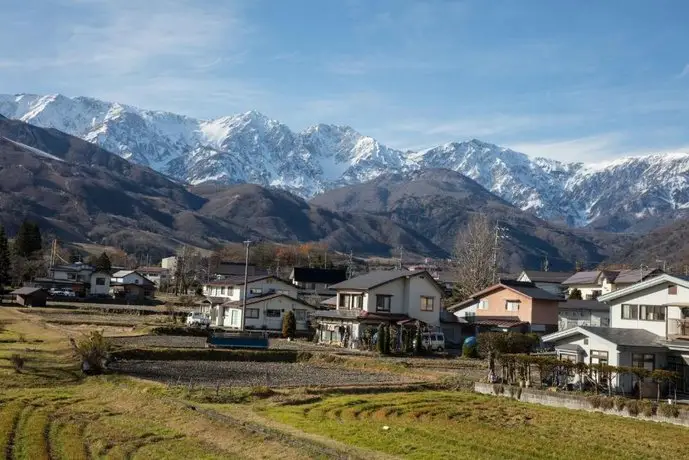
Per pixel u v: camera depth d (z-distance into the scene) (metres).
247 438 26.33
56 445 25.23
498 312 75.81
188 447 25.45
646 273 89.75
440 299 74.75
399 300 71.94
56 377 39.88
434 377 46.62
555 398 37.25
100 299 114.50
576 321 71.31
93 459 23.86
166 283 144.75
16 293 98.94
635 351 40.66
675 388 38.75
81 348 42.50
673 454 26.39
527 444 27.50
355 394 39.22
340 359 54.97
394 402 36.31
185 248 169.00
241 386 39.16
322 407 33.97
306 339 73.50
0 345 51.75
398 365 51.88
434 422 31.62
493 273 96.81
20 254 133.62
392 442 26.89
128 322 76.44
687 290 41.41
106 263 137.62
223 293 91.75
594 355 42.28
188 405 31.77
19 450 24.23
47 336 58.81
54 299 110.31
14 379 38.16
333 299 88.62
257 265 146.62
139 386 37.00
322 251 183.38
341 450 24.80
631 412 33.94
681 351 40.28
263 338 60.47
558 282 106.81
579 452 26.42
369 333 65.94
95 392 36.31
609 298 45.53
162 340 61.50
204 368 48.09
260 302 79.31
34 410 30.73
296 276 116.94
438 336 67.56
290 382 42.44
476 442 27.55
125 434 27.08
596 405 35.44
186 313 91.31
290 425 29.19
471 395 40.06
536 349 62.88
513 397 39.44
